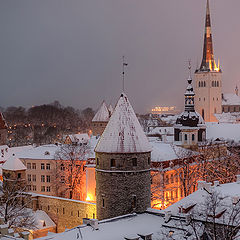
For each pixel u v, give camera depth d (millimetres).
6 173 89562
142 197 58125
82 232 45750
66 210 78938
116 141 57531
